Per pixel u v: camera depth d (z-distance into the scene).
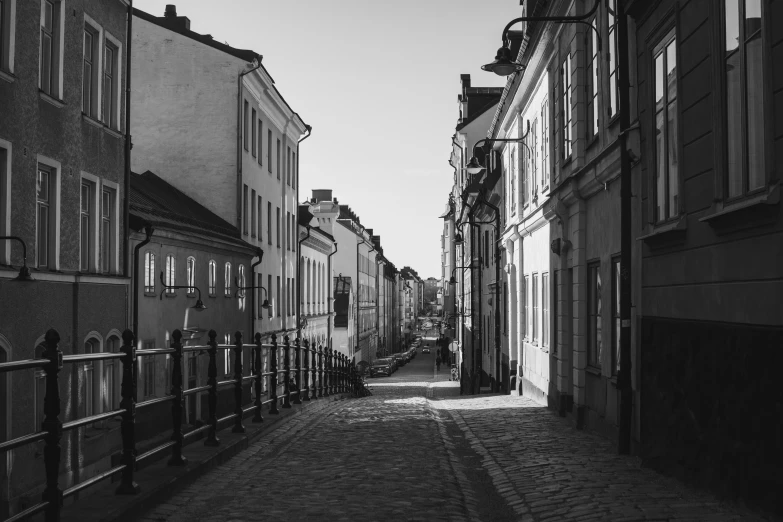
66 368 15.23
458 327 58.31
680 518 6.55
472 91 50.66
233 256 27.81
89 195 17.19
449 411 18.83
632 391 10.71
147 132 30.75
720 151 7.44
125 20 18.95
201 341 23.59
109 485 7.20
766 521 6.27
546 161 18.78
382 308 103.69
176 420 8.27
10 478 12.78
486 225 35.56
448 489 8.23
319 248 50.66
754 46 6.72
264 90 33.62
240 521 6.70
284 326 38.97
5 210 13.40
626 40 10.52
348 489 8.18
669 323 9.03
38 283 14.34
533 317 21.58
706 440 7.73
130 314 18.67
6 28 13.48
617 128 12.02
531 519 7.07
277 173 38.03
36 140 14.51
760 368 6.54
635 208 10.62
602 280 13.20
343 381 28.45
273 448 11.18
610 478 8.70
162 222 20.17
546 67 18.48
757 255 6.68
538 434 13.27
